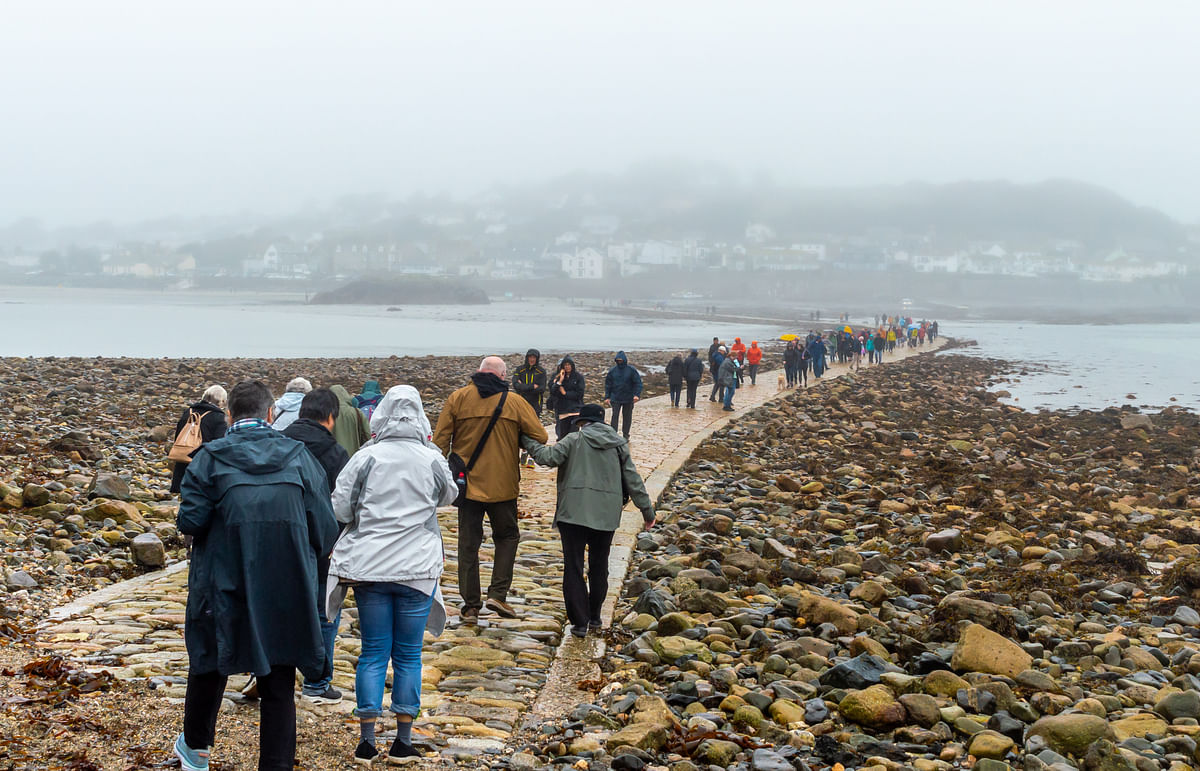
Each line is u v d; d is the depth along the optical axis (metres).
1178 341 113.00
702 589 9.87
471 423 8.32
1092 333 136.38
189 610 4.51
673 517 14.65
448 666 7.27
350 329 106.75
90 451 16.02
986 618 8.94
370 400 10.03
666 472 17.83
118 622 7.66
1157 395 47.41
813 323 145.25
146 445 18.62
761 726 6.36
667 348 77.56
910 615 9.70
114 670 6.35
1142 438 29.36
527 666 7.54
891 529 14.59
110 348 67.44
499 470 8.33
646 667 7.47
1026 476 20.64
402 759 5.36
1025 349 91.00
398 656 5.50
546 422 24.73
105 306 179.12
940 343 94.94
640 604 9.28
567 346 79.06
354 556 5.43
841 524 14.58
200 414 9.12
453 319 148.38
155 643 7.13
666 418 27.73
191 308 181.50
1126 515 17.00
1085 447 27.50
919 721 6.51
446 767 5.41
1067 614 10.37
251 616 4.40
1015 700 6.85
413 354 66.38
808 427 27.58
